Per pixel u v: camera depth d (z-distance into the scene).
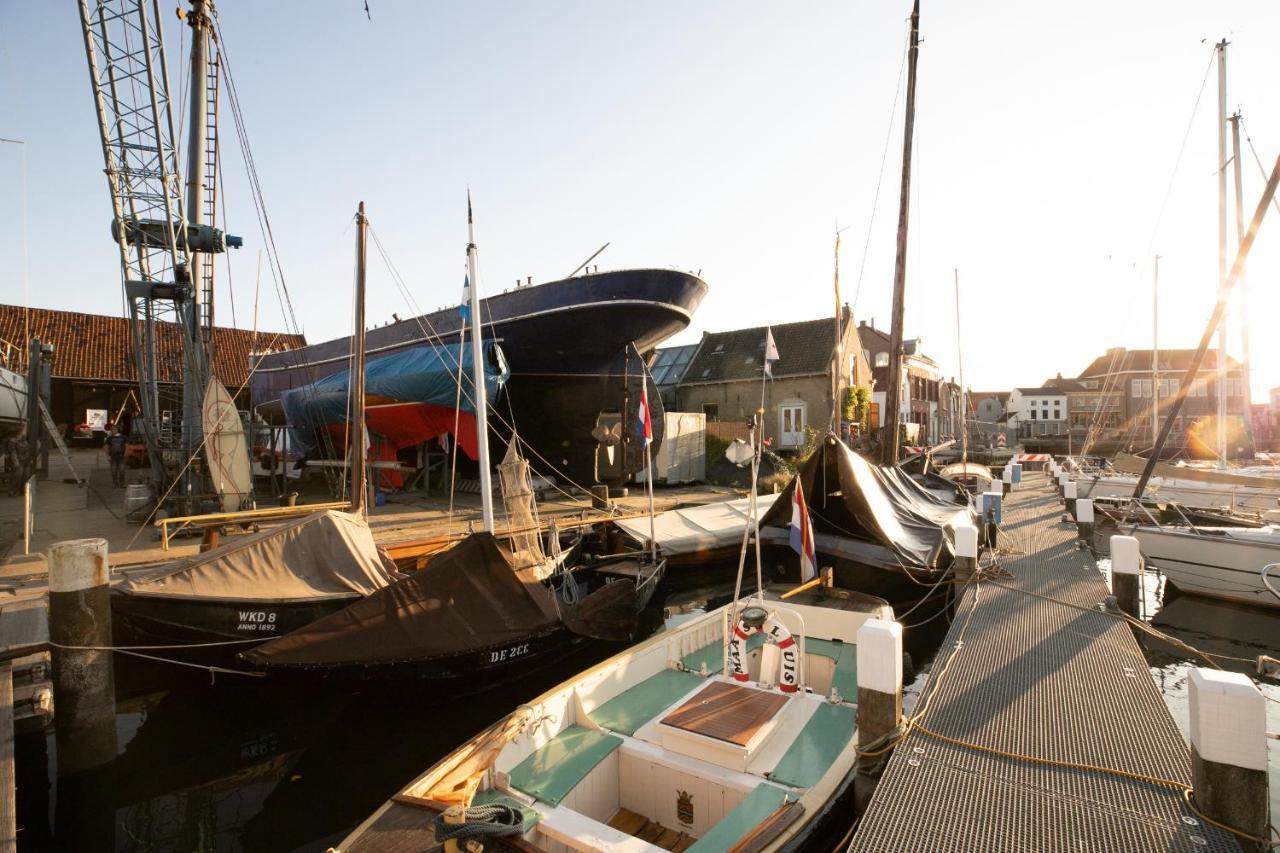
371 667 7.29
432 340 21.17
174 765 6.94
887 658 5.11
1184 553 12.42
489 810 4.03
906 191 16.84
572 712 5.91
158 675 8.01
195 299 16.91
